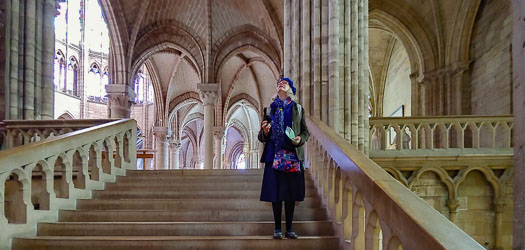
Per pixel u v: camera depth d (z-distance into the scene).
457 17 16.02
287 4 9.74
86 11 37.47
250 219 5.49
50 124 8.13
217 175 7.54
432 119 10.53
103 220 5.50
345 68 8.87
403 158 10.17
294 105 4.62
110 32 18.06
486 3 15.12
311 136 6.77
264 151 4.66
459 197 10.42
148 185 6.91
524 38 1.99
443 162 10.21
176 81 27.97
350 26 9.06
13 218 4.95
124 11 18.19
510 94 13.36
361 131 8.89
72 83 36.34
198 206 5.92
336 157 4.71
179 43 20.42
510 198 10.28
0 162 4.52
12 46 8.86
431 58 17.20
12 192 6.10
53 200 5.46
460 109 16.19
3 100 8.67
